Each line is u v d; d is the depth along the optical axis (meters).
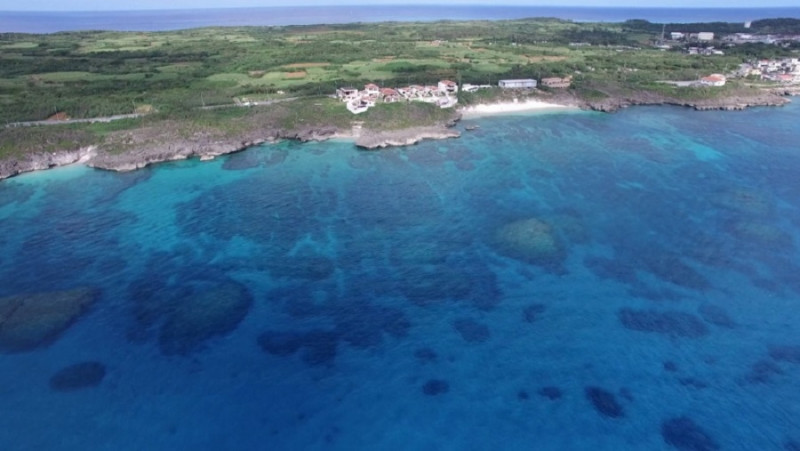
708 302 59.25
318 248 71.81
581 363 51.41
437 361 51.97
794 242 70.50
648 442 43.22
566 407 46.62
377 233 75.62
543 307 59.25
